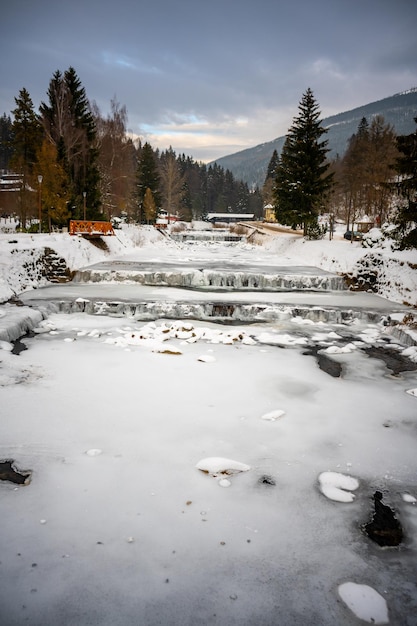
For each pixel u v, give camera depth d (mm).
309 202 34125
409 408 7270
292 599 3357
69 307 14727
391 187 16844
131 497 4578
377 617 3215
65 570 3547
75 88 34875
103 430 6094
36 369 8602
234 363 9406
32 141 35156
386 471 5289
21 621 3082
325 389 8055
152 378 8297
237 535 4059
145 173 58812
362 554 3893
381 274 19406
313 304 15891
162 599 3311
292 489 4848
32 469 5070
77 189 32469
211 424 6398
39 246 19906
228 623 3131
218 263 26172
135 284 19812
